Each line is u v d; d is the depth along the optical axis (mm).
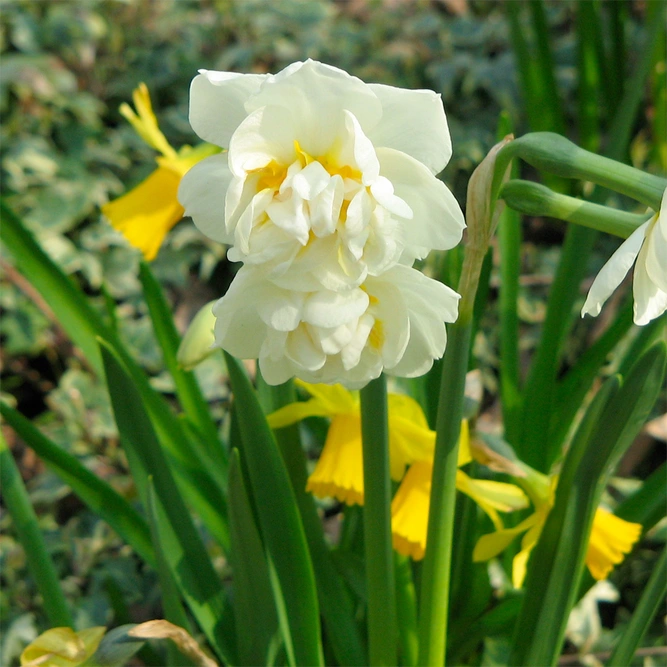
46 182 888
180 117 966
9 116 914
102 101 1002
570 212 397
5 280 824
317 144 380
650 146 873
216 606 467
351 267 373
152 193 506
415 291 383
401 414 460
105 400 765
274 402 475
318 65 369
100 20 989
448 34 1028
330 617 475
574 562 442
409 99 377
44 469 771
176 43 1043
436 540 435
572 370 540
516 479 465
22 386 883
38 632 605
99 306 846
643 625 446
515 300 536
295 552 455
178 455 496
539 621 450
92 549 664
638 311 395
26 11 971
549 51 730
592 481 434
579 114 793
